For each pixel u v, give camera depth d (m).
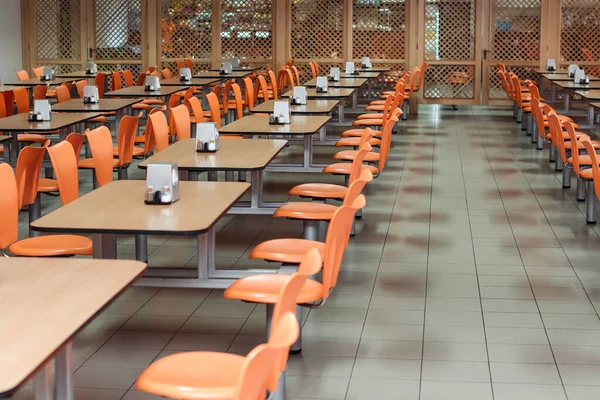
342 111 10.62
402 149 10.52
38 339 2.29
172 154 5.28
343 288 5.09
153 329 4.43
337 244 3.55
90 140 5.38
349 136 8.85
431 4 14.96
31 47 15.54
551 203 7.43
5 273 2.88
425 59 15.08
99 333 4.37
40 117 7.07
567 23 14.77
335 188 5.60
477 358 4.05
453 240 6.20
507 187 8.13
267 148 5.51
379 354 4.09
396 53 15.14
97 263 2.99
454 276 5.34
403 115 13.62
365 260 5.69
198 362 2.78
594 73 14.80
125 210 3.74
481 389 3.71
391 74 15.20
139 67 15.76
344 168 6.39
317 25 15.23
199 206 3.82
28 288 2.71
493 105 15.21
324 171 6.39
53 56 15.63
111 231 3.39
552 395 3.65
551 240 6.19
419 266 5.55
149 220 3.55
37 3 15.50
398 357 4.06
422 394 3.65
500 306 4.78
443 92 15.17
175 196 3.93
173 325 4.49
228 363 2.77
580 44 14.79
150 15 15.43
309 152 6.79
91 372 3.88
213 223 3.52
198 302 4.86
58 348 2.25
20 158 4.80
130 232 3.39
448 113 14.60
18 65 15.45
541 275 5.35
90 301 2.59
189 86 11.26
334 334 4.36
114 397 3.62
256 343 4.25
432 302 4.85
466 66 15.05
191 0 15.42
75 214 3.66
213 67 15.52
